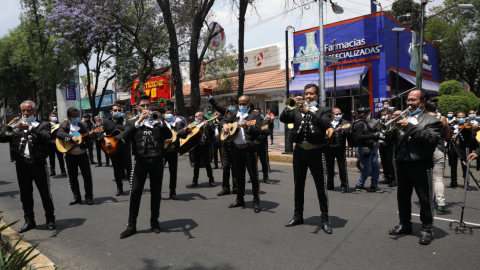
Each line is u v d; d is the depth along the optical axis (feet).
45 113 85.92
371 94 56.03
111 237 14.64
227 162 22.07
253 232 14.76
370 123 22.93
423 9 49.16
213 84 78.89
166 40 60.29
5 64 97.14
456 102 56.29
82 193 24.07
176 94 47.55
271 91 65.72
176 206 19.60
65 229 15.90
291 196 21.36
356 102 58.39
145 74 61.87
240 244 13.42
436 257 11.78
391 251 12.37
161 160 15.03
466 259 11.58
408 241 13.33
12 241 13.73
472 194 21.15
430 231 13.05
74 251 13.16
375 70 55.36
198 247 13.24
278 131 70.08
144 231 15.29
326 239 13.71
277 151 42.68
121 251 13.04
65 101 137.28
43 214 18.67
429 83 71.15
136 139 14.62
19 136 15.21
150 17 58.90
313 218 16.58
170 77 76.02
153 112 14.35
